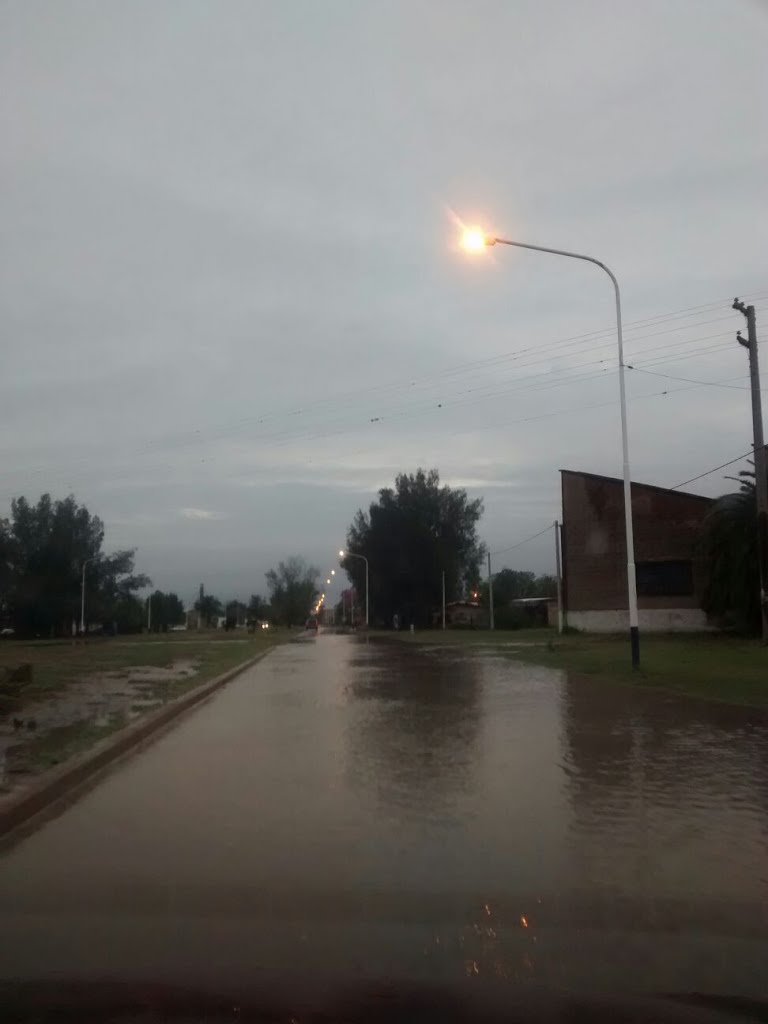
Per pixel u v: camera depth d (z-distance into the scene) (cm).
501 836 801
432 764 1145
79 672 2597
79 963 538
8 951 556
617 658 2738
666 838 793
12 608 8806
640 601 4881
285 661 3419
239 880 683
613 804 921
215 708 1795
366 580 8656
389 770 1107
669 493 4859
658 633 4656
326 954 549
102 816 887
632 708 1708
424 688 2169
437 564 8250
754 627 3941
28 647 5250
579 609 5084
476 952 552
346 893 652
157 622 11494
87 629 9325
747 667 2306
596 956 547
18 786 957
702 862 724
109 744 1236
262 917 608
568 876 690
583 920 603
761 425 3050
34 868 719
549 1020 469
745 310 3002
